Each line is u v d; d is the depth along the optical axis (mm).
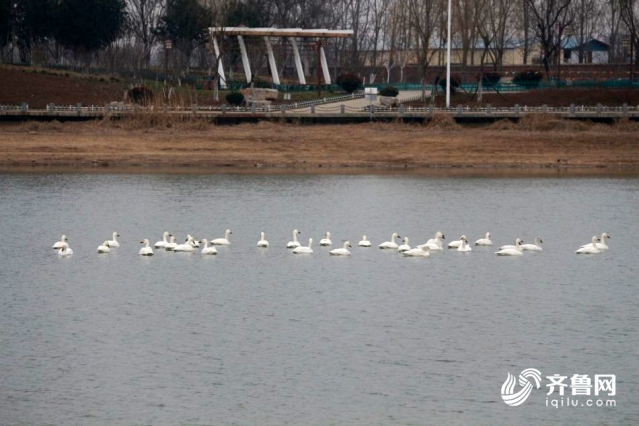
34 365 34438
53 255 51594
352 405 31359
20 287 44656
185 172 82375
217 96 114750
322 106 108438
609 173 84250
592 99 111438
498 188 75688
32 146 88812
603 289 44750
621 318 40031
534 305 41938
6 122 96938
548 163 87625
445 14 129000
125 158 86562
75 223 60375
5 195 70188
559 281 46312
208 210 65375
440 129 95125
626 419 30750
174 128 95062
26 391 32312
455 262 50531
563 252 53312
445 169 85938
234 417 30516
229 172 82812
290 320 39531
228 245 54469
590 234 58500
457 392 32406
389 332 38000
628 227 60656
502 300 42719
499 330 38375
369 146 90812
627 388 32844
